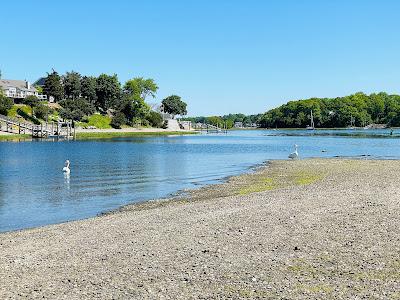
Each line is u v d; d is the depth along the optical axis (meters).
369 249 14.81
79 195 31.30
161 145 98.94
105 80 196.62
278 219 19.70
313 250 14.94
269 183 35.31
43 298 11.51
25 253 15.90
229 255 14.76
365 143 99.25
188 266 13.77
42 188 34.44
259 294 11.33
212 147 90.88
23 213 25.39
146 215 22.22
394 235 16.47
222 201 25.61
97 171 45.84
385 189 27.97
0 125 129.25
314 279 12.24
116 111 192.62
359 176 36.91
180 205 25.08
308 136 154.25
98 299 11.35
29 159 60.19
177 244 16.34
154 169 47.69
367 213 20.30
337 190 28.20
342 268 13.06
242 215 20.84
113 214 24.48
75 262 14.58
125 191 32.97
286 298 11.01
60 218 24.12
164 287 12.05
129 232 18.58
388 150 74.81
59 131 140.38
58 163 54.47
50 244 17.09
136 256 15.02
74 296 11.59
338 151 73.56
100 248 16.20
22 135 124.56
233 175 41.72
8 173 44.00
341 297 10.92
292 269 13.15
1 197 30.42
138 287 12.11
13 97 165.12
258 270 13.17
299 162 52.91
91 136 147.38
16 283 12.70
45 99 180.25
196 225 19.23
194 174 43.03
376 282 11.84
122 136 155.75
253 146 94.06
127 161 57.50
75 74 195.88
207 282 12.32
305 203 23.39
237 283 12.16
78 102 176.12
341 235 16.69
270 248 15.38
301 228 17.95
